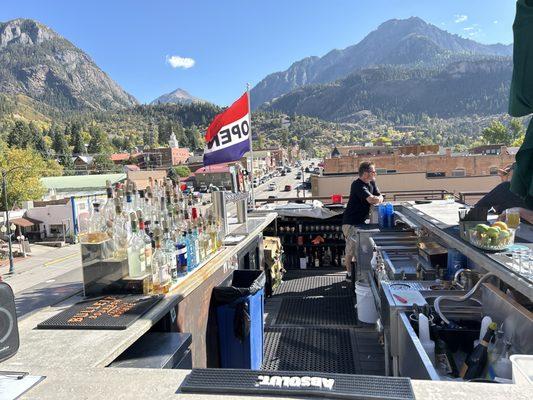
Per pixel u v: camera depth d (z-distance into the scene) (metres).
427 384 1.02
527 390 0.97
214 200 3.66
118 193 2.30
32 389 1.09
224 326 2.72
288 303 4.64
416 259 3.30
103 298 2.05
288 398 0.99
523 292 1.65
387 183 31.36
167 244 2.31
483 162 40.91
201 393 1.03
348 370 3.07
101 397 1.03
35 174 43.81
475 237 2.24
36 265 24.17
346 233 5.04
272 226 6.26
